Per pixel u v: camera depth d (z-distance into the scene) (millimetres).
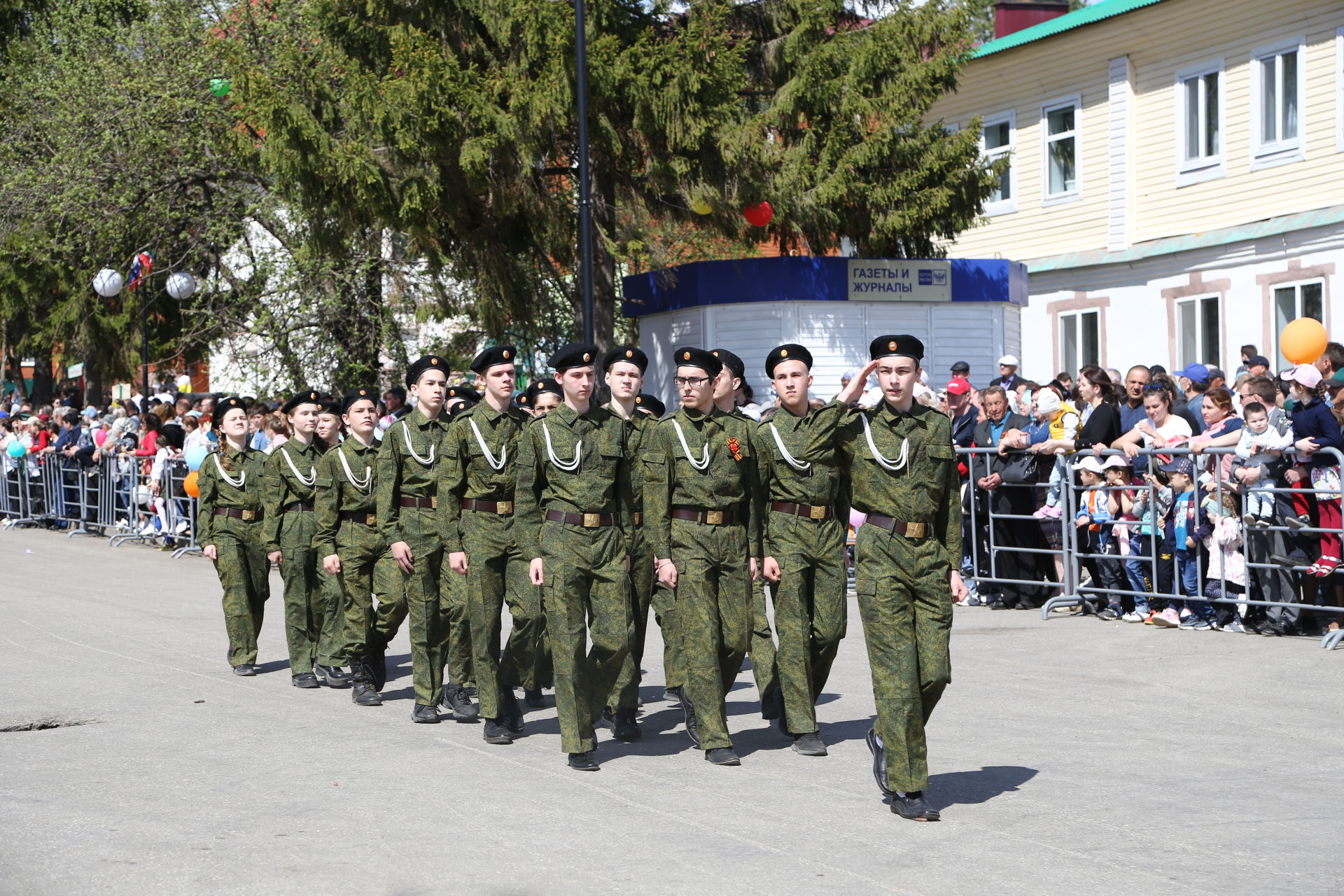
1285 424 10773
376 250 21500
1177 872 5277
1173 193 22219
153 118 22438
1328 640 9914
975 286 18906
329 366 21984
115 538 20250
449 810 6340
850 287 18391
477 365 8195
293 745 7828
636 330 23578
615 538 7395
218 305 23234
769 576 7441
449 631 8680
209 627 12406
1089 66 23500
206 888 5219
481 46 17359
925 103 18516
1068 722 8047
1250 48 20828
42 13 29516
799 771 7113
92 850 5723
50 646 11344
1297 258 19953
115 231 22797
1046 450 12172
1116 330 23172
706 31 16688
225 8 23328
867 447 6156
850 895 5059
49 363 35250
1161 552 11258
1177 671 9445
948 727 7957
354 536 9242
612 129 16453
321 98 17625
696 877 5289
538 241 19172
